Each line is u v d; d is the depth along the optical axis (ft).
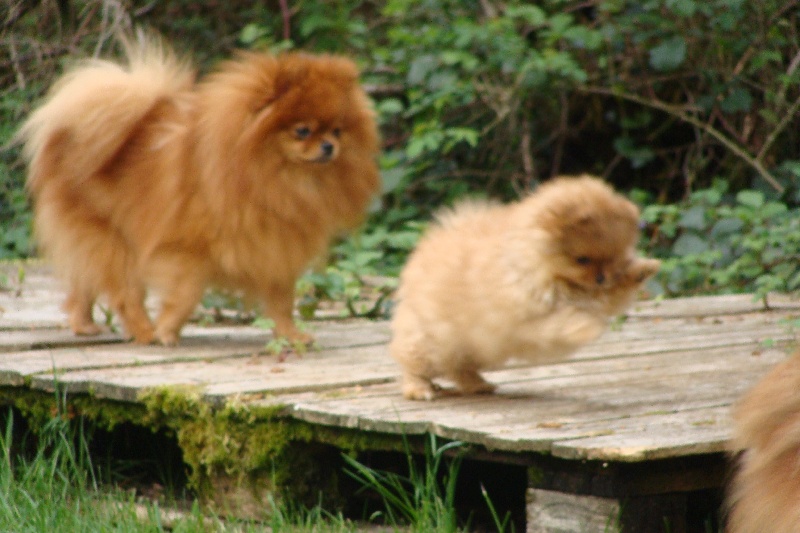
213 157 27.04
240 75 27.48
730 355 26.73
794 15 48.78
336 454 22.04
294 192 27.40
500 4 52.75
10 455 25.34
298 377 24.07
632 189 53.52
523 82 49.42
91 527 19.70
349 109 27.99
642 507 18.29
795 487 14.25
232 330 32.30
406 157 51.57
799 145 50.08
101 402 23.68
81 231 29.30
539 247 19.08
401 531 20.04
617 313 20.20
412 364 21.61
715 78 49.39
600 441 18.03
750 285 41.60
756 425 14.79
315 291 37.50
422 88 51.62
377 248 48.80
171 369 25.27
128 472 25.34
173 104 29.35
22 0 50.08
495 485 23.31
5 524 19.58
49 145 29.45
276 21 58.08
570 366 25.54
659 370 24.90
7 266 44.62
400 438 20.16
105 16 48.26
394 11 50.55
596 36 47.80
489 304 19.60
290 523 20.54
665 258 44.83
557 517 18.58
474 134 47.37
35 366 25.20
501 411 20.59
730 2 45.29
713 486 19.01
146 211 28.19
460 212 22.25
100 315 34.17
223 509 22.13
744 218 41.93
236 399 21.59
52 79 50.29
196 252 28.09
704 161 50.49
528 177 51.75
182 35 57.98
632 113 53.47
